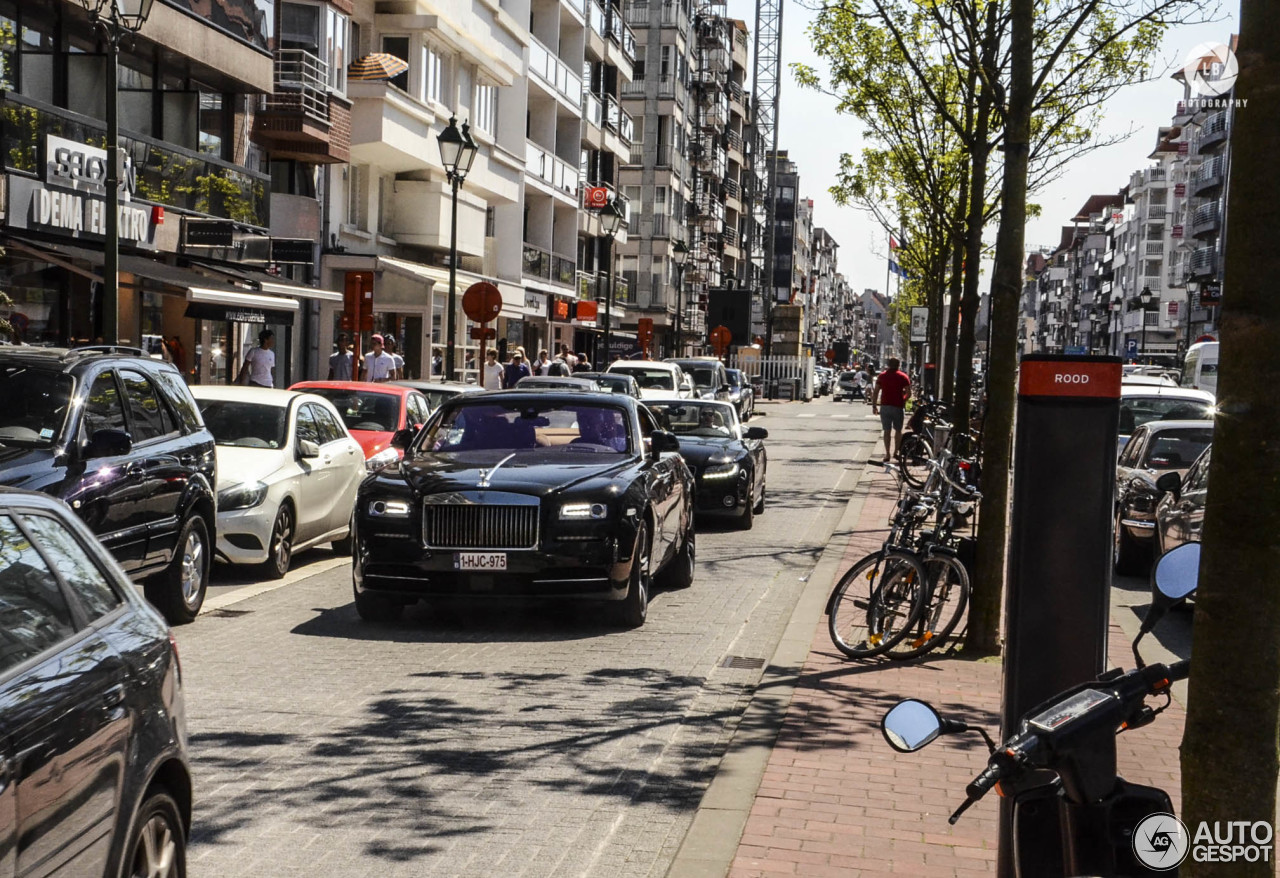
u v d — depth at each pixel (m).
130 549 9.63
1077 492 4.77
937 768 6.93
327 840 5.78
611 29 64.31
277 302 23.56
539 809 6.29
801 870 5.38
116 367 10.15
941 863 5.52
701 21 93.94
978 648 9.95
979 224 14.75
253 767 6.80
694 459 18.02
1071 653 4.78
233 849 5.64
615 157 68.81
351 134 34.69
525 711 8.11
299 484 13.77
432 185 39.41
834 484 25.12
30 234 21.45
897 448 28.31
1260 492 2.95
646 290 84.19
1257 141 2.94
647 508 11.26
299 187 33.16
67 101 23.58
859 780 6.66
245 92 29.30
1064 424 4.77
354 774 6.73
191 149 27.92
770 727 7.67
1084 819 3.29
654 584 13.38
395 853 5.64
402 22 36.78
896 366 28.66
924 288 43.75
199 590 10.91
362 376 27.98
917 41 19.19
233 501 12.88
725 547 16.41
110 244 14.84
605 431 12.17
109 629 4.16
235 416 14.12
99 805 3.70
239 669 9.04
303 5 30.97
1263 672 2.98
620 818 6.21
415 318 39.12
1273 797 3.00
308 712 7.92
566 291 58.66
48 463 8.93
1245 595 2.98
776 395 78.44
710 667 9.61
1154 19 13.06
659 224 83.88
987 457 9.90
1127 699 3.15
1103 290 162.00
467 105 42.78
